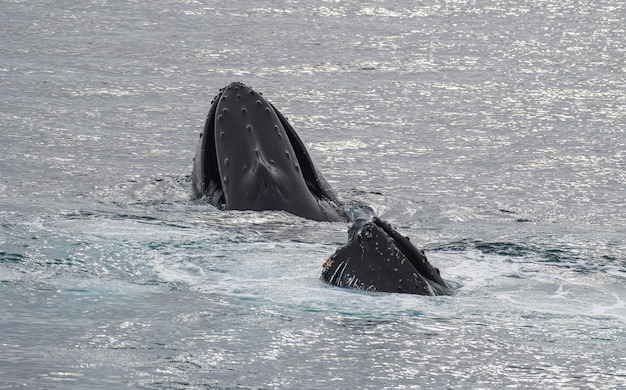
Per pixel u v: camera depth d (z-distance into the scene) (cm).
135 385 3186
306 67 10000
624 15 13238
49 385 3167
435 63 10288
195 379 3244
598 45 11288
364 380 3275
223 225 5172
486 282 4381
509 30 12100
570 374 3362
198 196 5847
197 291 4119
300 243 4900
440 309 3962
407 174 6594
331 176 6506
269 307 3931
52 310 3869
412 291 4147
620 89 9275
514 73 9881
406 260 4206
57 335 3600
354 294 4109
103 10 12675
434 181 6431
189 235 4934
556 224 5534
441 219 5616
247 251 4703
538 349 3566
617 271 4619
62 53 10212
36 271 4334
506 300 4119
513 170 6712
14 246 4644
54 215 5284
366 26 12181
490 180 6469
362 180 6438
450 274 4494
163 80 9281
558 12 13400
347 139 7500
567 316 3931
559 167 6788
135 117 7956
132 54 10300
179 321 3766
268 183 5528
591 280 4456
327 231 5172
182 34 11388
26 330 3644
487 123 8031
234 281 4259
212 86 9131
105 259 4509
